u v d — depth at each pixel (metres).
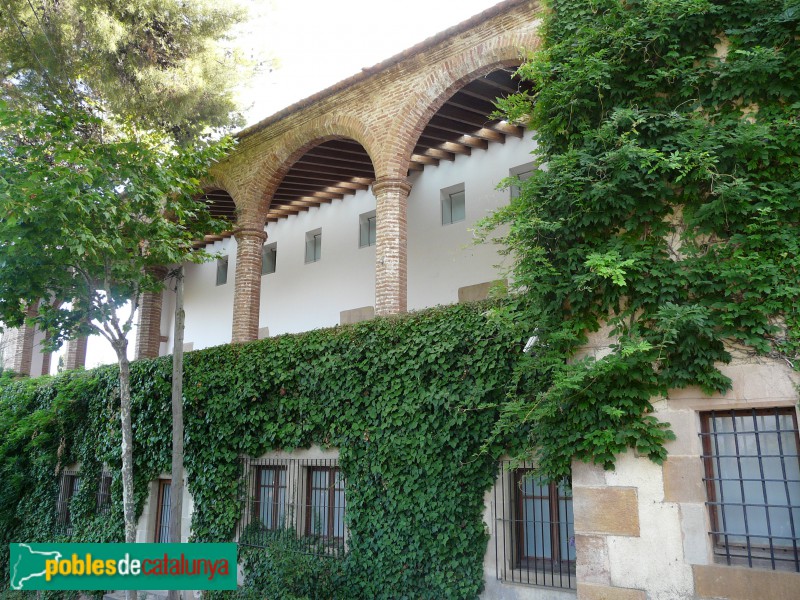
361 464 9.46
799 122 5.48
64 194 8.37
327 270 17.58
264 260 20.08
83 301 10.10
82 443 14.67
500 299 7.96
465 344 8.48
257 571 10.49
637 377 5.60
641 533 5.51
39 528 15.06
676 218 5.93
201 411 12.16
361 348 9.72
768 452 5.39
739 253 5.44
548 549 7.92
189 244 11.58
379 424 9.33
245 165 13.59
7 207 7.93
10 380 18.14
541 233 6.38
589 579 5.69
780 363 5.22
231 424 11.56
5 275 9.09
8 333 22.16
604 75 6.17
